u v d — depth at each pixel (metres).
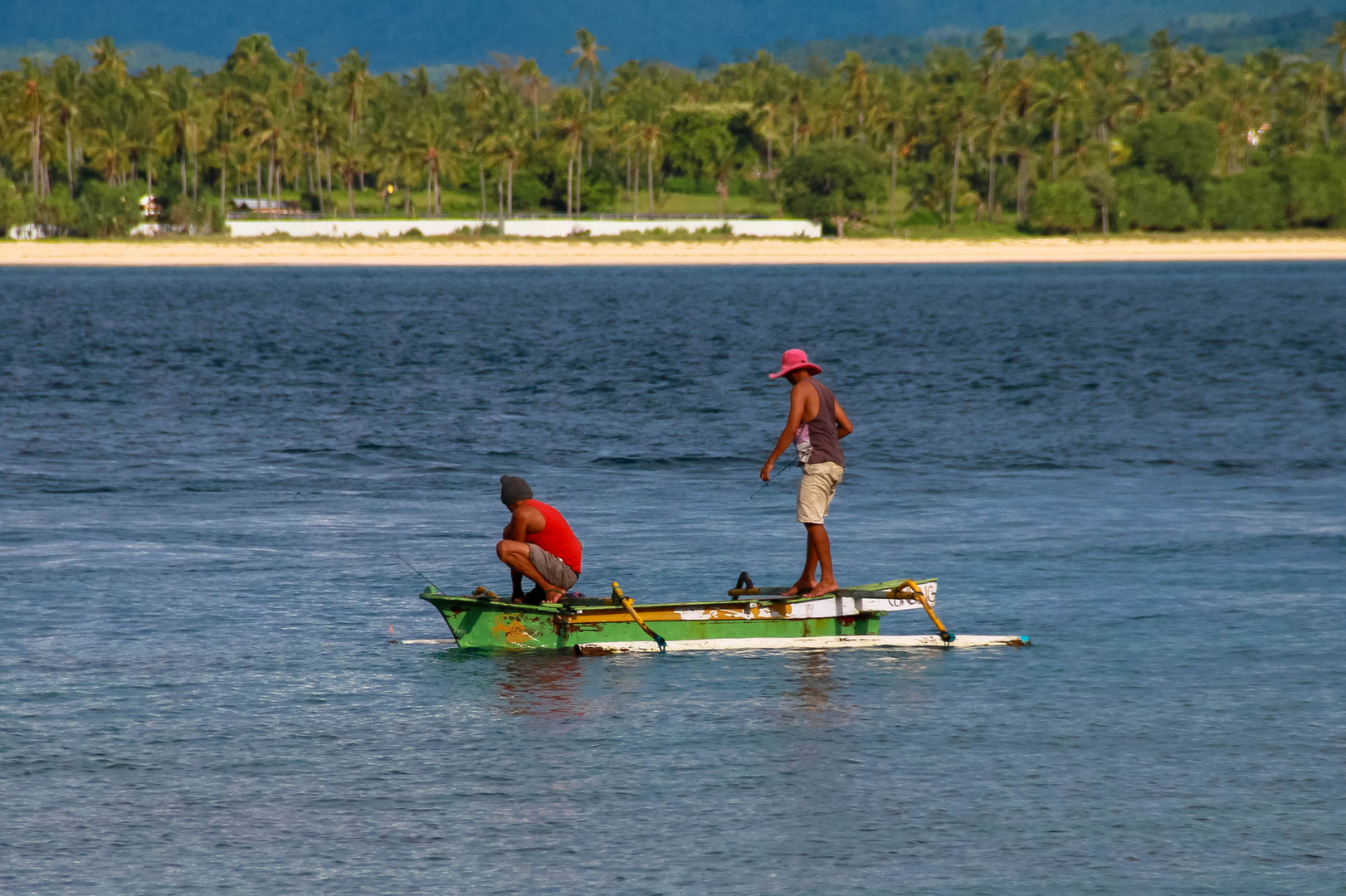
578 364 165.75
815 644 42.66
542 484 77.19
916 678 38.72
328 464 84.31
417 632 44.00
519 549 43.22
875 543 59.22
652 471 82.31
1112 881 25.42
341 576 52.31
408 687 37.69
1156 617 45.62
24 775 30.41
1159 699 36.34
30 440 93.50
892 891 25.02
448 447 92.50
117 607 46.69
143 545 57.88
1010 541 59.59
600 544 58.78
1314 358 171.38
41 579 51.00
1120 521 64.50
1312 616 45.50
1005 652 41.66
